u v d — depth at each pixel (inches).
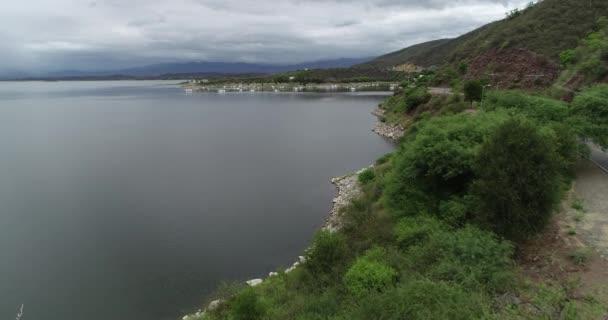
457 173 695.7
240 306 533.3
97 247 931.3
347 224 872.9
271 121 3348.9
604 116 794.2
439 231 581.0
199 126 3139.8
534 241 531.2
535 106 922.1
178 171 1653.5
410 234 631.2
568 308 349.7
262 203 1223.5
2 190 1392.7
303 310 512.4
